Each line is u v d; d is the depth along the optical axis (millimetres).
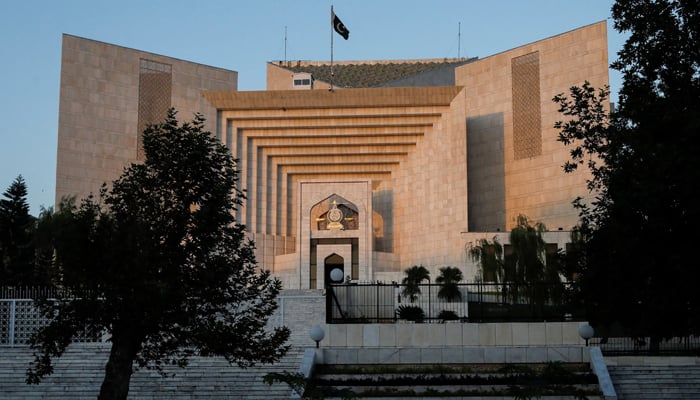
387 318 39656
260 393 34000
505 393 31891
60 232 29547
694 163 22734
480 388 32844
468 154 75875
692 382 33781
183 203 29844
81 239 28625
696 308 24516
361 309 44156
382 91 69375
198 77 76438
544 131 70500
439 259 68188
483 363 36594
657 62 25734
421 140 71500
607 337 38219
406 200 72125
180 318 27938
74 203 66312
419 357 36844
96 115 71750
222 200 29828
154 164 30031
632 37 26000
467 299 49500
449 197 68625
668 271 24078
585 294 26219
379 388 33156
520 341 37719
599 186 27891
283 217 73125
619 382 33906
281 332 29891
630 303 25438
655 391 33281
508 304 43156
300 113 70500
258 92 70062
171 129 30719
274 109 70750
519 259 56031
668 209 23766
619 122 26656
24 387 34938
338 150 72375
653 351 38188
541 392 29797
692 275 23703
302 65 96750
